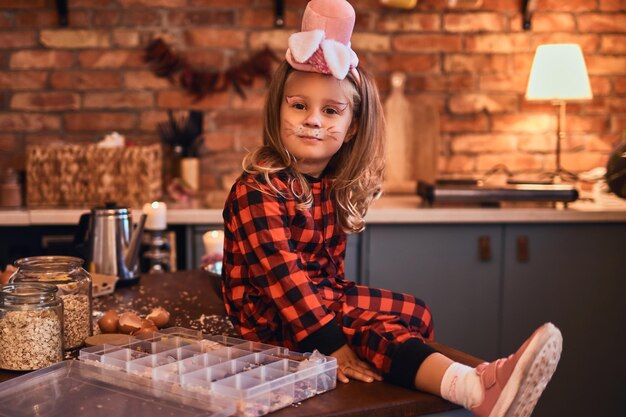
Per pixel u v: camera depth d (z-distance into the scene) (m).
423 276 2.95
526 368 1.11
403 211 2.88
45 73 3.33
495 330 2.99
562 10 3.48
